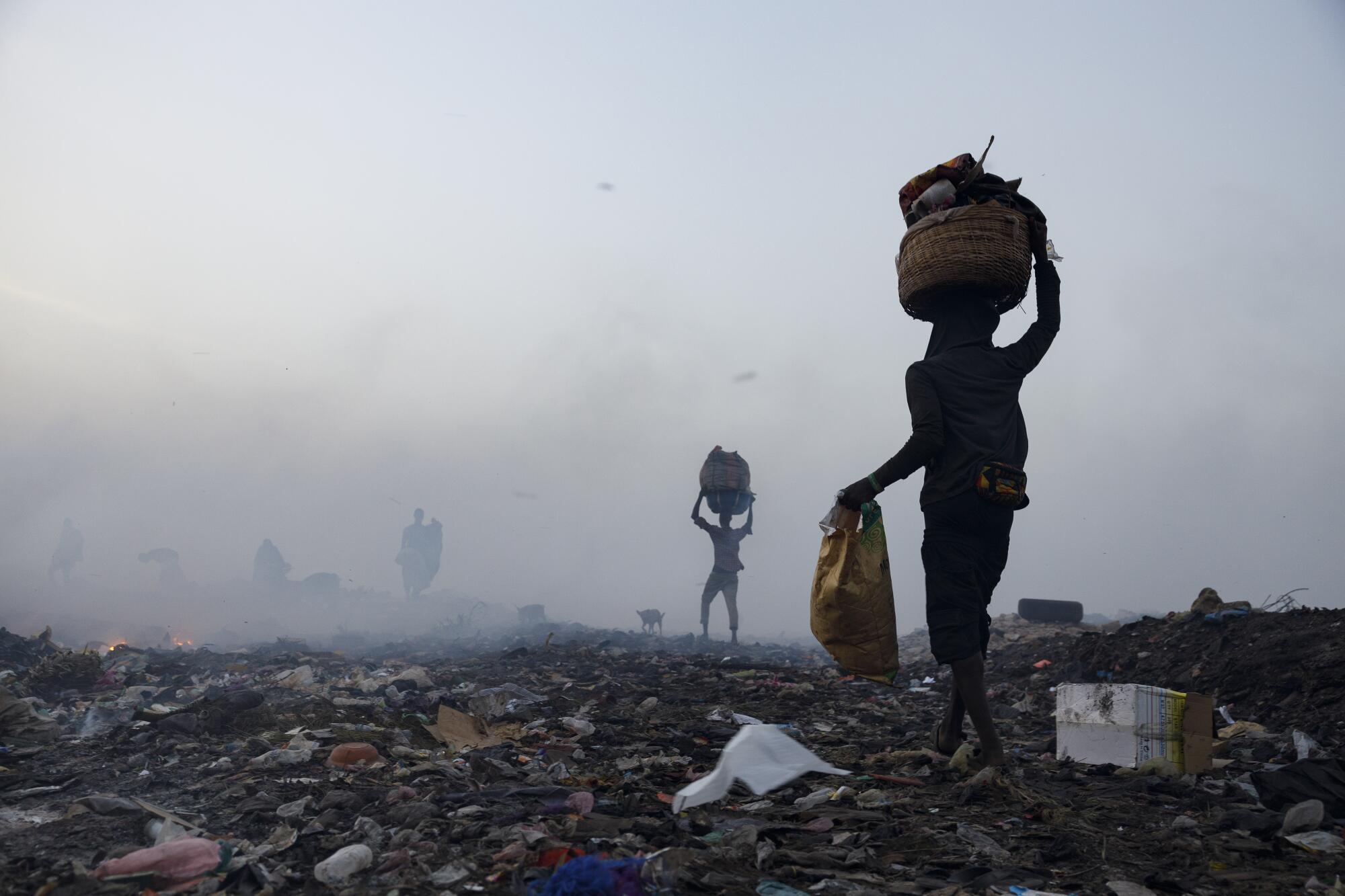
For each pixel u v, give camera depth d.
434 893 2.07
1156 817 2.94
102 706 5.32
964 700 3.54
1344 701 4.81
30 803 2.94
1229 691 5.65
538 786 3.22
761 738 2.02
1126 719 3.76
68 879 2.10
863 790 3.28
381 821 2.70
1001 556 3.64
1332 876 2.24
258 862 2.30
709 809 2.95
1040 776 3.55
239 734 4.17
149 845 2.47
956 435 3.56
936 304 3.87
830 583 3.67
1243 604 7.54
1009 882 2.22
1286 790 2.99
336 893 2.10
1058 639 8.83
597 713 5.31
